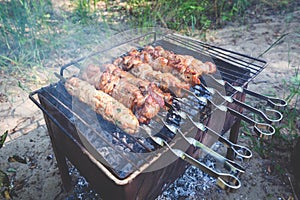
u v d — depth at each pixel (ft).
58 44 14.06
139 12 16.89
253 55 13.44
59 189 7.59
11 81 11.88
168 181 5.40
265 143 8.75
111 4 18.92
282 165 8.11
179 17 16.35
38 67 12.75
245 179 7.79
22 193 7.50
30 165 8.30
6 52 13.57
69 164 8.28
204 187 7.51
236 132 7.98
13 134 9.37
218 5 17.78
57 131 5.82
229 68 7.22
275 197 7.32
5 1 15.24
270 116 9.68
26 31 14.78
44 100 5.63
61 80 6.31
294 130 9.02
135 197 4.51
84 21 15.55
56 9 17.78
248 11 18.15
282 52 13.65
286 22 16.40
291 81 11.59
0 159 8.45
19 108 10.55
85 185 7.61
